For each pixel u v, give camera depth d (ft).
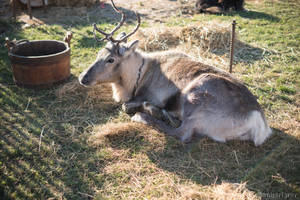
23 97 16.98
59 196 10.87
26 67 16.94
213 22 26.86
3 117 15.21
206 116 13.29
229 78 14.25
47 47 19.10
